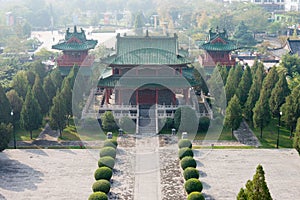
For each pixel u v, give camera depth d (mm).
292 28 171000
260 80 73688
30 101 60812
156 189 44188
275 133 63719
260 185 30250
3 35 165625
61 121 61344
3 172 48844
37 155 54406
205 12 196000
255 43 151875
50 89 70375
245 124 67562
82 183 46156
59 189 44719
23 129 64438
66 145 58688
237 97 62656
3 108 59156
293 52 113312
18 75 72500
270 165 51438
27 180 46812
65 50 83562
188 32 158875
